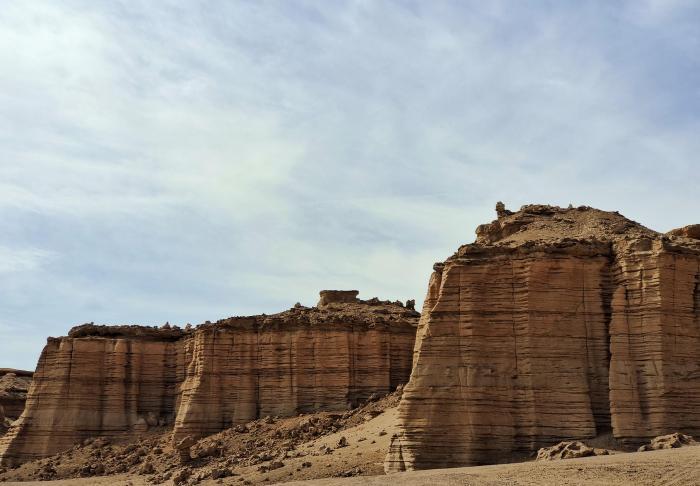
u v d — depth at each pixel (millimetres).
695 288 46250
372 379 74500
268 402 74875
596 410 45531
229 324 77062
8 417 99000
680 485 34062
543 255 46875
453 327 46906
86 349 82000
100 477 68750
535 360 45844
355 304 84562
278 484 45312
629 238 47562
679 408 44219
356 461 53375
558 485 36094
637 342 45312
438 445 45375
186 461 66188
